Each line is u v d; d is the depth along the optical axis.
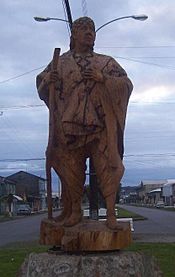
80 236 6.04
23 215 79.38
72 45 6.58
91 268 5.93
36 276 6.12
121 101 6.27
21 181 110.19
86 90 6.20
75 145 6.23
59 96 6.29
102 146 6.25
